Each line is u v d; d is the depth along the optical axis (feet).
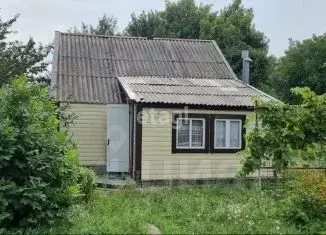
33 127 33.06
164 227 31.40
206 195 43.42
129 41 75.82
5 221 31.01
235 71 118.42
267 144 40.37
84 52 70.28
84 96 60.75
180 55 74.64
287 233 29.68
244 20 124.88
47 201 31.63
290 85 123.13
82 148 60.70
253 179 53.98
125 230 30.50
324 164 42.83
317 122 40.14
